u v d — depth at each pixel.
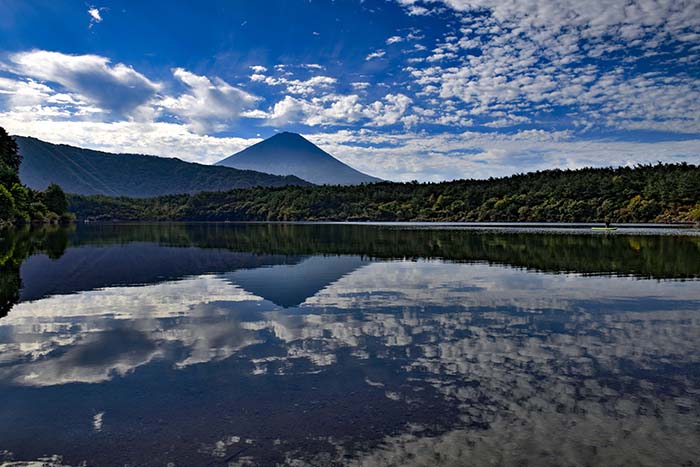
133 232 81.56
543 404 8.43
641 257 33.19
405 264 29.64
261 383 9.54
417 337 12.81
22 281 22.94
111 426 7.83
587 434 7.36
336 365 10.57
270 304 17.27
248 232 81.44
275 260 32.41
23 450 7.15
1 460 6.89
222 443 7.24
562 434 7.36
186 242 52.12
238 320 14.80
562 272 25.67
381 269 27.23
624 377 9.75
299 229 95.56
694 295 18.89
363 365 10.54
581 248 41.12
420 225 121.00
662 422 7.76
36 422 8.00
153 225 136.00
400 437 7.32
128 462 6.80
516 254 35.84
